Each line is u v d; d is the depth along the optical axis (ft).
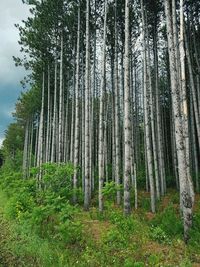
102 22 72.95
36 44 85.35
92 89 78.18
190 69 68.49
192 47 79.56
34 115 130.82
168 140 104.88
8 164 163.53
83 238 34.86
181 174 36.76
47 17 80.28
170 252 30.89
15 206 47.80
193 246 32.58
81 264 29.17
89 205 55.11
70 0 73.92
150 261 29.22
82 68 83.20
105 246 32.58
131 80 76.74
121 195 63.57
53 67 93.40
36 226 38.75
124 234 35.27
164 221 40.14
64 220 36.40
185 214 35.45
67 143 100.99
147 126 57.52
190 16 72.64
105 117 85.92
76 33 79.71
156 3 69.62
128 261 27.58
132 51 80.12
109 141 111.86
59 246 33.81
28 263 29.94
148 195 69.97
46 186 52.11
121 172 81.10
